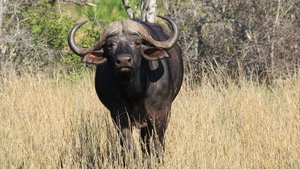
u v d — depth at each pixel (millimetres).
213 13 39219
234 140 19891
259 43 35312
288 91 26016
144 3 37406
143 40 16094
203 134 19797
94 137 19812
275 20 35875
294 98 25094
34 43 40312
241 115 22188
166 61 18031
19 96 25938
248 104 23656
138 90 16359
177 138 19234
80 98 27438
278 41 34875
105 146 19266
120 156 17234
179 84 20359
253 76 35375
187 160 17594
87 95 27859
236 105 24203
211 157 17891
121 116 17328
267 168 17297
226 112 23562
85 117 22594
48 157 18562
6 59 37281
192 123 20312
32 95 25422
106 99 17562
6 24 39500
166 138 20156
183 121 20078
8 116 23594
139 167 16922
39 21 40719
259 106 23094
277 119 21594
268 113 21766
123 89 16328
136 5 41531
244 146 18828
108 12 45375
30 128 20953
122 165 17000
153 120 17516
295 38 35250
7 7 38594
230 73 36344
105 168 17359
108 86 17031
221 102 25188
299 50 35219
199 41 39344
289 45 35438
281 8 36938
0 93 27656
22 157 18812
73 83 35469
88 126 21609
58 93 26562
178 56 20422
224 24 37844
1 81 31594
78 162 17953
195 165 17750
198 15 39625
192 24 38656
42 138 20344
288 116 21438
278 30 35250
